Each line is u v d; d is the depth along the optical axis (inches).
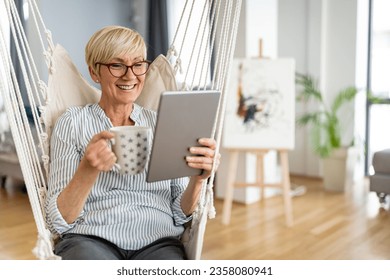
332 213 132.2
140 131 42.2
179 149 43.6
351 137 175.0
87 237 48.4
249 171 143.7
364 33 175.6
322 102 165.9
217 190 152.0
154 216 50.9
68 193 45.1
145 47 51.5
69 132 50.6
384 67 176.7
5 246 103.2
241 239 109.7
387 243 106.3
